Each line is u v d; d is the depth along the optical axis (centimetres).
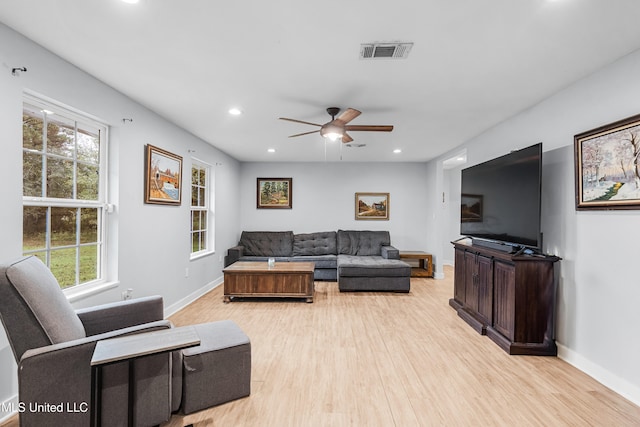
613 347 219
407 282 482
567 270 261
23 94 202
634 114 205
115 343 139
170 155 366
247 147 512
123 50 209
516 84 259
